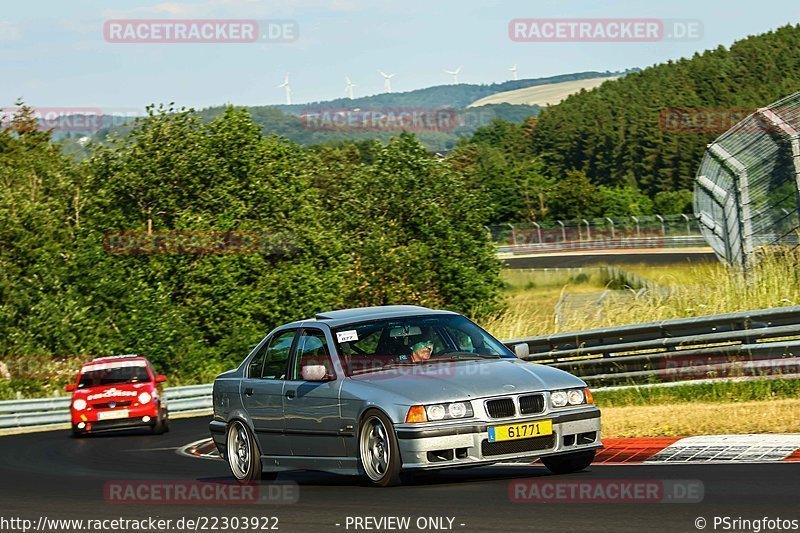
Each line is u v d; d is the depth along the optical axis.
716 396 32.69
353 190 113.31
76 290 91.06
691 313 44.03
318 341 22.83
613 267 146.50
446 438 19.45
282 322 99.06
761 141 52.66
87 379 52.97
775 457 20.77
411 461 19.55
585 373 40.28
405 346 22.38
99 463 35.44
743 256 49.97
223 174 103.88
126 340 89.62
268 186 104.69
